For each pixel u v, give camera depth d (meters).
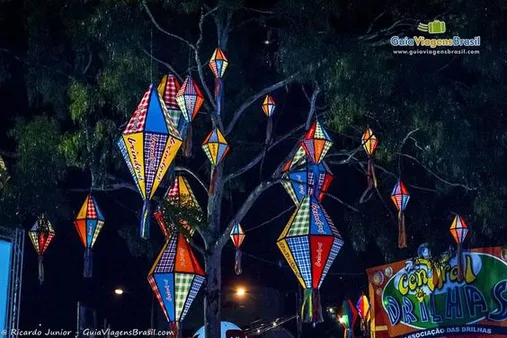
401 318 14.22
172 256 9.66
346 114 12.59
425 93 13.52
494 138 13.96
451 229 13.41
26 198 12.88
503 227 14.77
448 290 13.90
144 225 8.69
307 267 9.09
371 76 12.38
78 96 13.16
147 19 14.44
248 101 13.83
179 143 8.84
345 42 12.62
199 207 11.97
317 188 11.35
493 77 14.01
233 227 13.54
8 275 9.85
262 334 22.50
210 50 14.93
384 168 15.42
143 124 8.64
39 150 13.14
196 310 25.31
